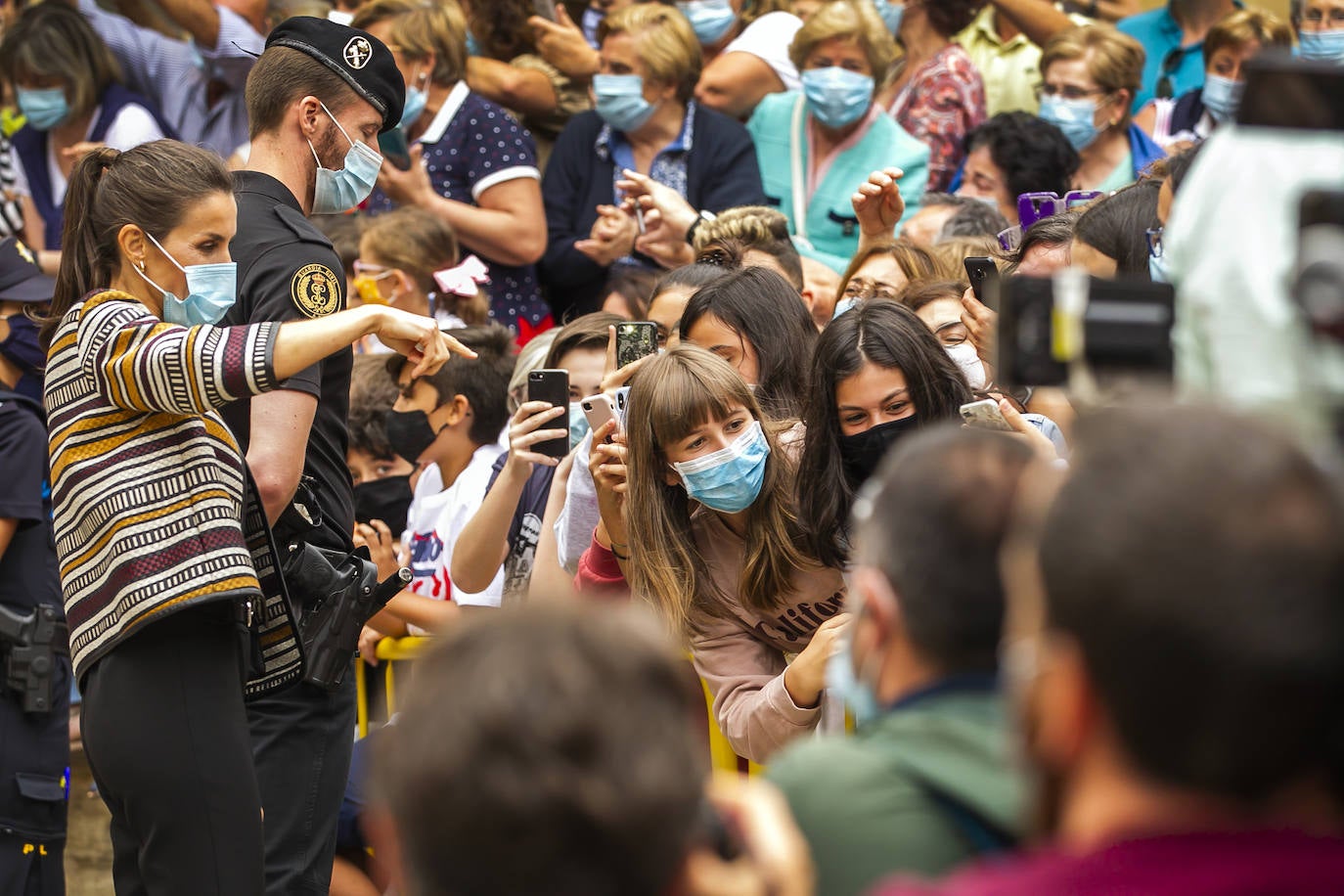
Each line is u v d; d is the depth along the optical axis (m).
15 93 10.41
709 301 6.12
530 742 1.85
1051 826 2.00
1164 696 1.76
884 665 2.79
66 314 5.21
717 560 5.34
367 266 8.65
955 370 5.15
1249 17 9.30
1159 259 5.07
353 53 6.02
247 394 4.88
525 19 10.90
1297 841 1.78
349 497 6.05
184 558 5.02
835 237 9.30
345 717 5.86
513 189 9.50
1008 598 2.62
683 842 1.90
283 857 5.64
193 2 10.78
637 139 9.52
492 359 7.81
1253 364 2.56
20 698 6.95
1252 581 1.73
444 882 1.88
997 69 10.55
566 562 6.04
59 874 7.13
